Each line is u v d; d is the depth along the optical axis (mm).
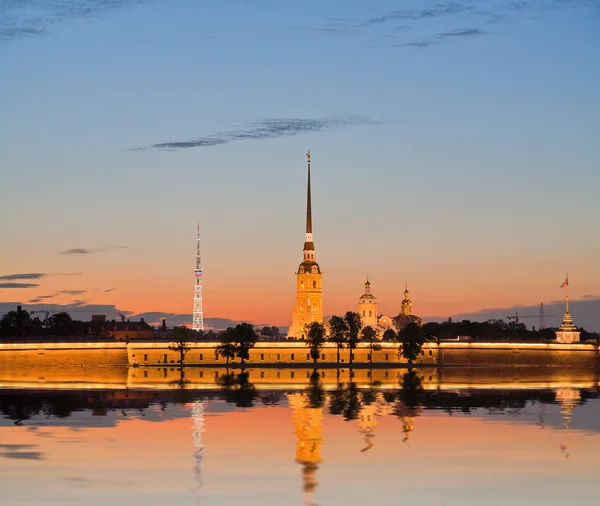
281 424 186625
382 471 139875
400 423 188625
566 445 161250
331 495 125875
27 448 156250
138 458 148625
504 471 140125
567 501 123812
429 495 126312
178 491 127438
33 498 123812
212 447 158750
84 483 131500
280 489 128625
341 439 167500
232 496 125000
